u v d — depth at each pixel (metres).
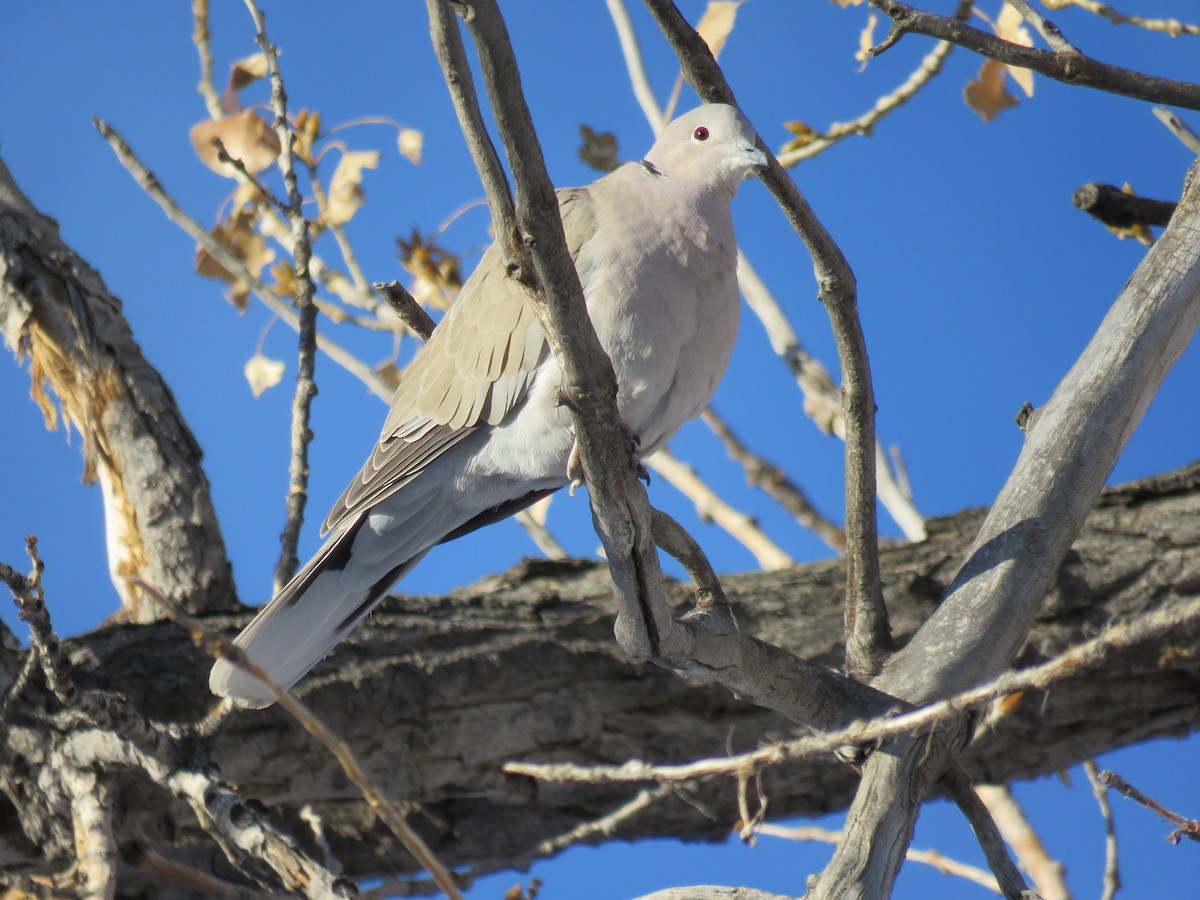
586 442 5.97
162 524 9.79
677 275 8.32
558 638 9.05
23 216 10.38
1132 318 8.42
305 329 9.49
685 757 9.09
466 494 8.84
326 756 8.72
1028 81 11.50
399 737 8.82
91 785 8.07
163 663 8.82
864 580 8.16
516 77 4.95
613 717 9.01
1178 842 6.26
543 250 5.34
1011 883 7.39
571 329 5.59
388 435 8.92
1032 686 5.30
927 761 7.47
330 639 8.59
